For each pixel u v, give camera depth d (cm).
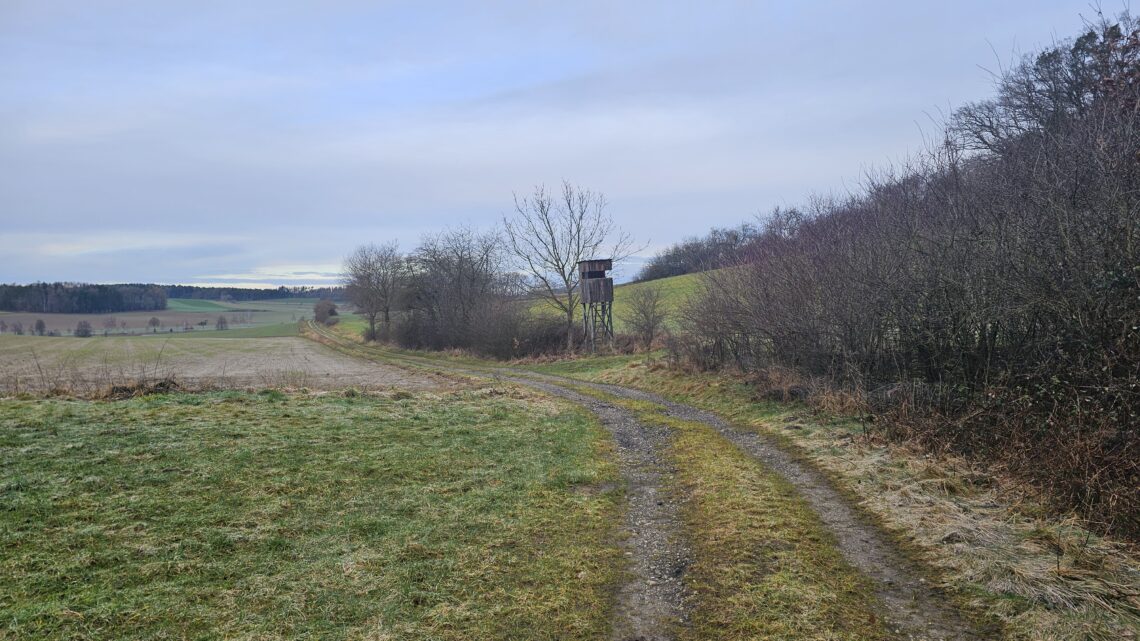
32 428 1102
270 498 875
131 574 647
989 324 1110
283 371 3303
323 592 632
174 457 1001
